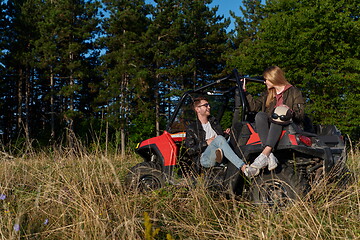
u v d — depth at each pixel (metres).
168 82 36.59
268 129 3.55
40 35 37.28
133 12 34.00
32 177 4.45
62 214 3.10
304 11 21.25
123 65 33.06
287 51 21.33
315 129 4.30
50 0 39.28
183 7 38.56
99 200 3.37
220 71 41.81
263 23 23.70
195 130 4.59
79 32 35.06
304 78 19.94
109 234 2.76
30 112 44.75
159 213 3.32
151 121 31.86
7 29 37.97
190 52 36.62
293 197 3.27
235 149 3.83
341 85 19.88
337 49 19.84
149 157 5.33
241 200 3.55
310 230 2.73
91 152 4.88
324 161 3.36
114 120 30.94
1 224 2.85
